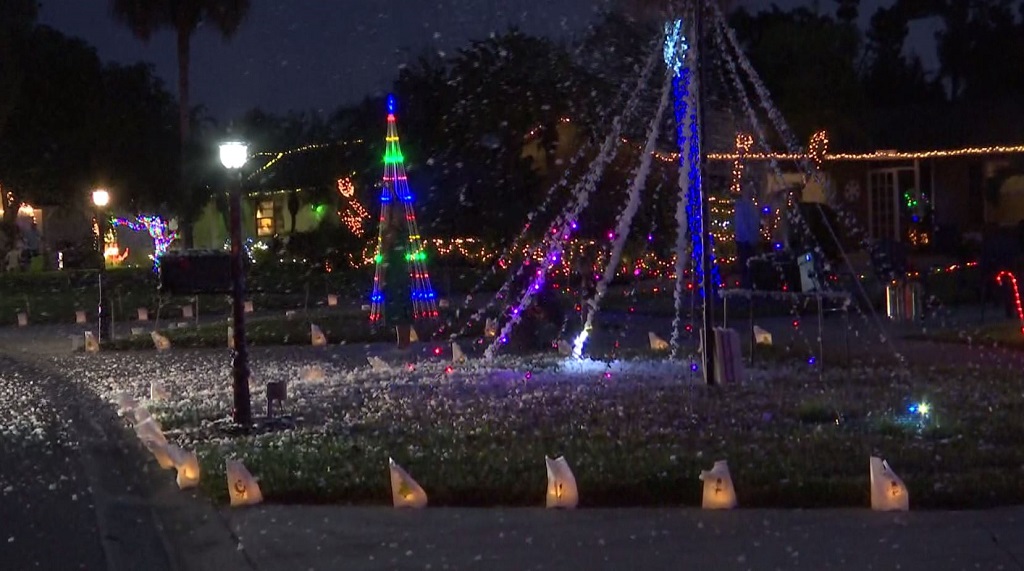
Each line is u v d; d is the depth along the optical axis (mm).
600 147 28266
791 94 36188
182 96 44594
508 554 7223
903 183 34750
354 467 9477
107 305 22562
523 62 32625
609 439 10289
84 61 45031
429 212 33594
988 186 33500
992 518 7715
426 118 34531
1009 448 9453
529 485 8672
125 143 45250
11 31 42062
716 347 13180
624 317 22031
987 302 21797
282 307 30688
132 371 17859
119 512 8836
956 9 43938
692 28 14852
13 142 44219
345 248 38500
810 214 25797
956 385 12672
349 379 15344
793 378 13531
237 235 11742
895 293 19078
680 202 19516
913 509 8000
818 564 6836
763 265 18891
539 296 18312
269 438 11062
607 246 27516
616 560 7027
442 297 28656
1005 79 43125
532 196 32969
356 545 7551
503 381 14344
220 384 15750
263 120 43156
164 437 11156
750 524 7727
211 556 7500
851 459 9156
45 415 13633
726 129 28953
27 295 35719
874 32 45156
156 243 45688
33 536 8195
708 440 10086
